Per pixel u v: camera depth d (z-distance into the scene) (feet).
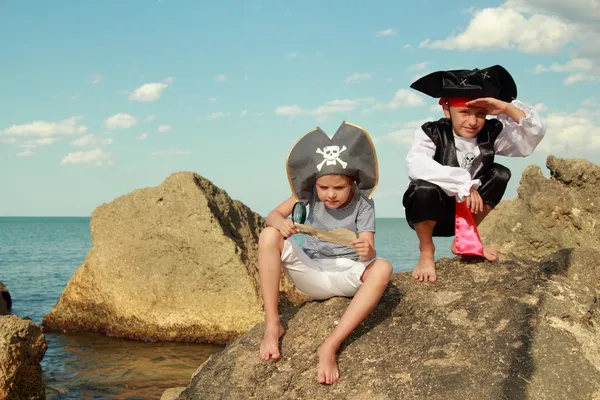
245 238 35.24
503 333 12.17
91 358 28.78
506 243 22.84
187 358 28.81
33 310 43.88
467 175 13.60
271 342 12.80
